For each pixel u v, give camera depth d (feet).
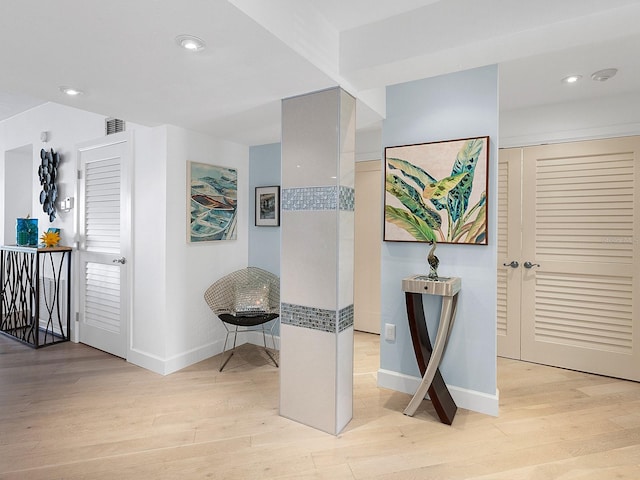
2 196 16.46
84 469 6.37
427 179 8.76
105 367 10.87
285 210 7.98
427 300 8.87
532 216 11.21
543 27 5.55
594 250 10.43
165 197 10.23
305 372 7.77
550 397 9.06
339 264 7.38
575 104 10.55
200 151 11.18
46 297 14.62
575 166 10.59
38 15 4.91
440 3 6.33
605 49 7.57
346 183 7.64
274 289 11.94
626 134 9.97
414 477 6.22
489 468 6.44
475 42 6.04
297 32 6.02
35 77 6.99
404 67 6.96
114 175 11.69
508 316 11.68
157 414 8.21
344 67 7.23
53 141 14.08
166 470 6.37
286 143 7.98
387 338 9.55
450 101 8.53
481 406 8.28
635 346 9.98
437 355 7.88
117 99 8.19
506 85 9.45
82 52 6.00
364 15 6.76
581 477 6.23
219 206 11.79
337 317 7.35
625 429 7.64
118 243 11.63
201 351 11.39
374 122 9.76
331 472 6.35
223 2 4.65
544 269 11.09
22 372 10.49
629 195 9.97
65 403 8.69
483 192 8.11
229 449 6.97
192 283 11.10
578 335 10.68
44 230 14.66
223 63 6.40
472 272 8.37
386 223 9.37
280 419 8.04
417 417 8.12
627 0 4.98
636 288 9.94
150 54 6.06
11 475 6.20
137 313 11.05
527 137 11.20
